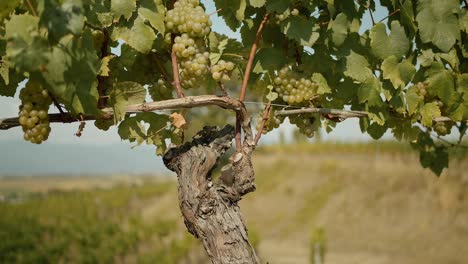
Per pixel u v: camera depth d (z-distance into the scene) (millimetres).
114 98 2223
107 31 2307
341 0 2658
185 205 2430
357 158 25250
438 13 2750
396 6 2748
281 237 21984
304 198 24094
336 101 2967
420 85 2906
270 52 2723
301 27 2555
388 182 21750
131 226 23031
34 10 1894
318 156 27391
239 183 2416
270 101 2572
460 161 19062
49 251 19812
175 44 2398
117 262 18891
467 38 2924
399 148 23016
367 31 2822
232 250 2355
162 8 2395
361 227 19984
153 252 18719
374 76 2762
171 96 2689
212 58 2607
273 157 29391
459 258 15844
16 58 1823
